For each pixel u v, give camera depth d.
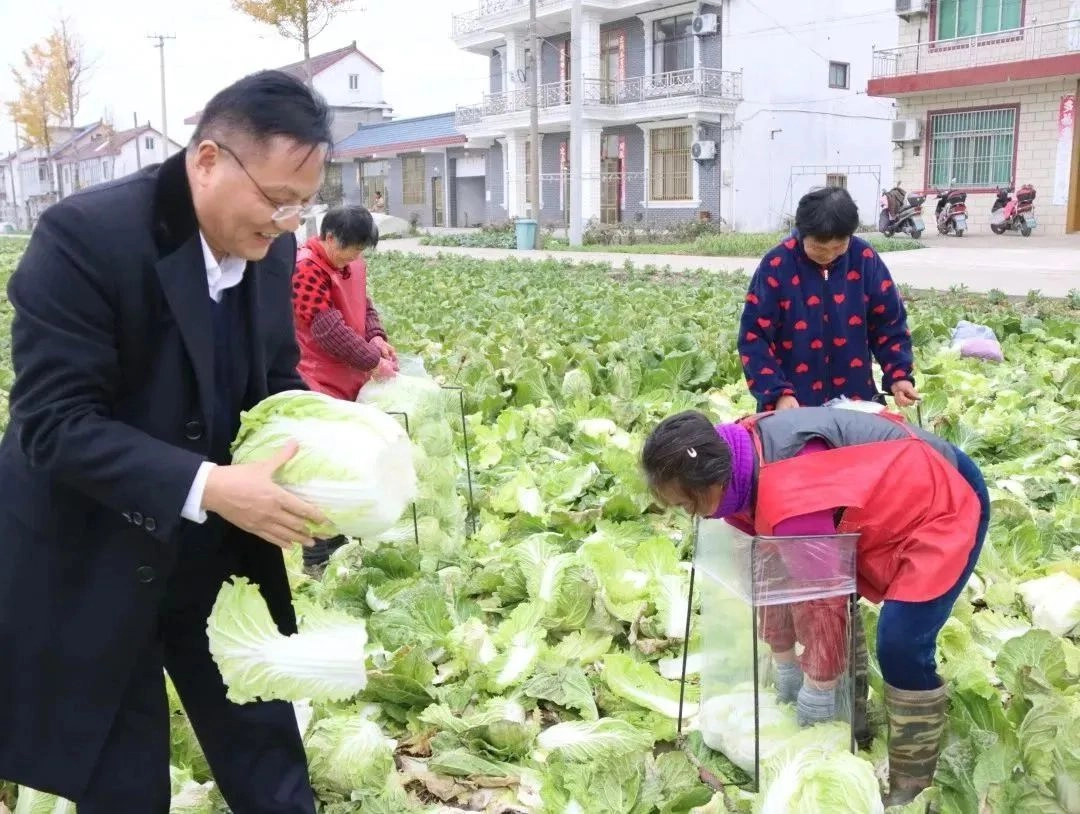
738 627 3.35
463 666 4.26
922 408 7.60
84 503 2.53
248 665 2.75
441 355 10.89
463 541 5.66
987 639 4.29
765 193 39.81
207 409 2.57
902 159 34.50
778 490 3.13
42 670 2.53
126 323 2.44
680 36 40.16
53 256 2.36
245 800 2.93
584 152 42.16
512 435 7.56
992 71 30.41
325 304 5.45
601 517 5.85
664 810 3.14
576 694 3.92
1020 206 30.52
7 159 109.62
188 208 2.47
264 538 2.61
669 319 12.68
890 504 3.14
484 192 53.28
